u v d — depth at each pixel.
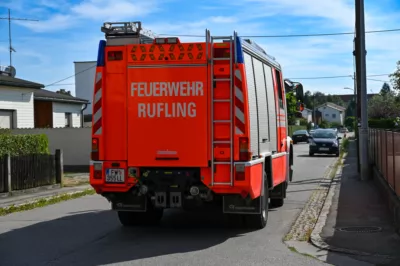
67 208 13.00
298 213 11.55
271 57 10.91
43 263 7.23
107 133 8.71
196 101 8.40
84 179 20.69
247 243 8.41
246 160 8.23
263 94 9.73
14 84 25.19
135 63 8.60
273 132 10.58
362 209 11.40
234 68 8.28
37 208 13.11
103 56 8.73
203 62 8.38
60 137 25.64
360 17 18.00
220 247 8.12
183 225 10.16
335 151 34.88
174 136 8.47
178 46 8.45
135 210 8.98
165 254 7.65
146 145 8.56
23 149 17.72
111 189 8.76
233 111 8.27
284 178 12.02
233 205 8.77
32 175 16.45
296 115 14.31
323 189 16.17
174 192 8.62
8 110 25.56
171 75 8.48
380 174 15.22
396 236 8.56
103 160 8.73
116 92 8.67
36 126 30.52
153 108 8.54
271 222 10.39
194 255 7.57
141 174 8.70
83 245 8.41
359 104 20.00
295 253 7.68
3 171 15.16
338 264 7.02
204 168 8.41
